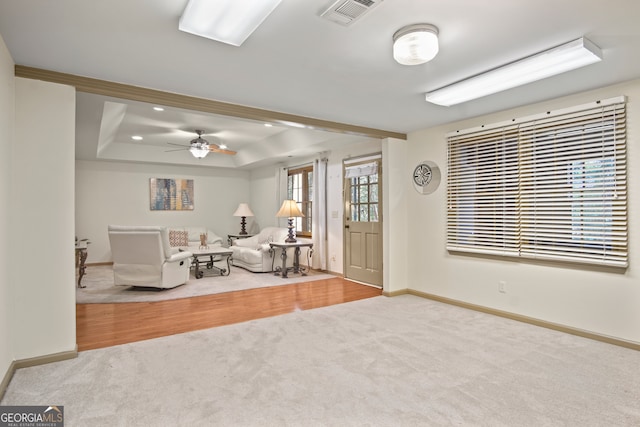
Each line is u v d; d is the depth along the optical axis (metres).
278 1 1.65
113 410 1.93
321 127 4.05
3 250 2.21
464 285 4.07
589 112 3.03
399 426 1.79
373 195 5.39
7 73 2.26
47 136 2.57
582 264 3.12
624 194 2.87
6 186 2.28
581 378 2.31
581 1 1.75
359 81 2.84
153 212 7.91
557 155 3.26
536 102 3.40
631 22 1.96
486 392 2.13
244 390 2.15
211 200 8.64
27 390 2.14
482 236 3.87
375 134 4.51
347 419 1.85
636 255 2.82
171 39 2.12
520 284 3.56
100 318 3.66
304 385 2.21
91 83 2.74
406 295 4.69
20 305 2.46
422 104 3.46
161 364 2.52
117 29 2.00
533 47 2.27
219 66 2.52
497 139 3.72
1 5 1.74
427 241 4.50
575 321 3.16
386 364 2.52
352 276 5.74
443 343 2.93
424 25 1.97
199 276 5.87
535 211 3.42
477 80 2.68
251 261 6.49
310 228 6.96
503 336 3.10
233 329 3.30
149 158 7.34
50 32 2.03
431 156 4.45
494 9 1.83
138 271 4.83
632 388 2.18
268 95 3.19
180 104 3.15
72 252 2.66
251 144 7.23
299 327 3.35
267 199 8.37
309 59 2.42
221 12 1.74
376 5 1.78
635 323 2.82
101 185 7.37
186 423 1.81
